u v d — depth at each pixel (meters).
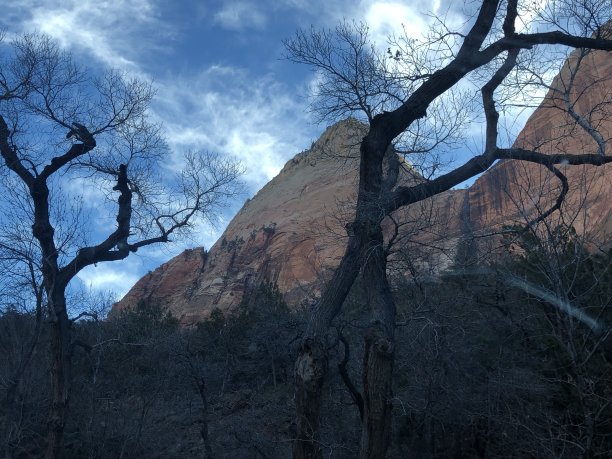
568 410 10.59
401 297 14.74
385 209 11.08
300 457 9.90
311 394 10.05
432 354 13.88
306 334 10.44
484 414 13.46
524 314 13.45
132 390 22.11
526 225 10.47
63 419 16.02
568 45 12.03
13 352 19.02
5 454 16.89
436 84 12.03
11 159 17.20
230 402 22.38
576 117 11.79
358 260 10.88
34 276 17.61
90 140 17.77
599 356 10.80
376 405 9.83
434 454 15.52
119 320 23.80
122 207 18.05
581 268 11.02
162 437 20.45
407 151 12.44
